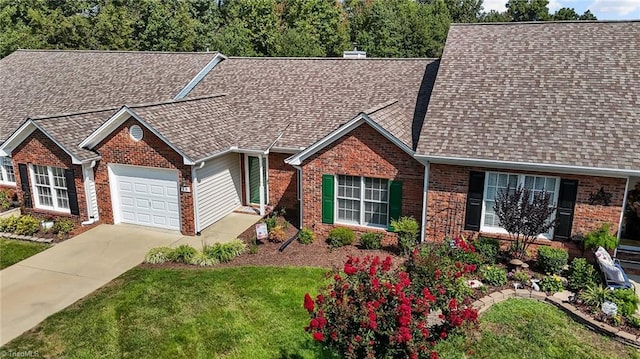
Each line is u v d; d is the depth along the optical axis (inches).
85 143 692.1
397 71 834.2
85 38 1812.3
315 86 847.1
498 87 634.2
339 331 290.4
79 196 716.0
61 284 534.6
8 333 436.5
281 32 2202.3
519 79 637.3
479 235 585.9
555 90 608.4
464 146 565.9
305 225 680.4
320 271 553.9
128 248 640.4
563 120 568.1
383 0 2620.6
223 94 869.2
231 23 2047.2
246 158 786.8
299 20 2287.2
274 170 771.4
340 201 663.1
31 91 999.6
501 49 693.9
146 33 1923.0
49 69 1064.2
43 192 760.3
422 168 603.2
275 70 920.3
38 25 1829.5
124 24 1893.5
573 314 449.1
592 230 539.5
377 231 641.6
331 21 2326.5
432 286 342.6
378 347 297.6
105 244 655.1
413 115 706.8
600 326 426.3
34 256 614.9
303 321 449.4
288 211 779.4
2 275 558.9
